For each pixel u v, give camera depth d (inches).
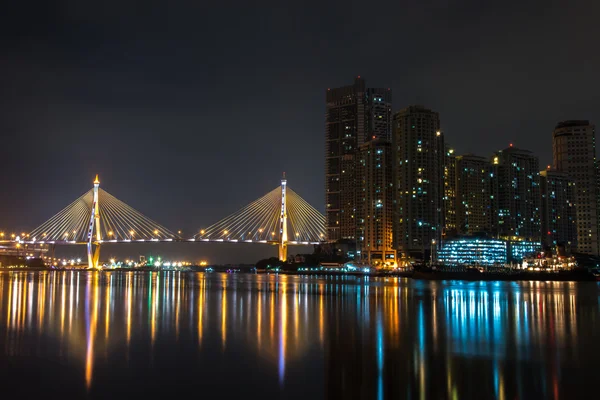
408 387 1699.1
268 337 2625.5
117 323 3112.7
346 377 1830.7
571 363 2049.7
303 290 7086.6
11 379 1808.6
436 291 6998.0
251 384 1740.9
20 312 3641.7
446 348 2336.4
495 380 1786.4
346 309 4109.3
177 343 2442.2
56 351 2247.8
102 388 1708.9
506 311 4020.7
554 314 3818.9
